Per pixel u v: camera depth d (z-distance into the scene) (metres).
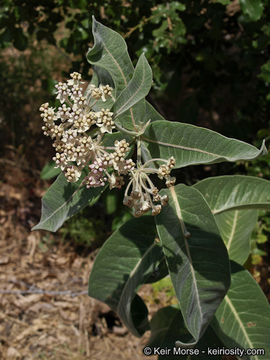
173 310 0.52
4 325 0.73
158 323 0.52
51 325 0.73
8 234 0.87
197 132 0.31
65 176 0.30
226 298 0.39
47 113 0.29
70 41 0.65
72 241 0.86
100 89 0.31
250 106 0.76
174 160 0.30
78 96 0.30
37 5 0.67
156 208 0.30
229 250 0.47
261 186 0.37
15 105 0.97
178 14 0.67
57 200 0.33
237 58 0.88
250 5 0.62
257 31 0.66
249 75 0.77
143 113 0.34
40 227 0.33
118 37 0.32
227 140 0.30
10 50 1.05
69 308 0.75
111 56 0.32
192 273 0.32
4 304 0.76
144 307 0.49
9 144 0.99
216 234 0.32
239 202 0.37
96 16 0.61
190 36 0.78
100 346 0.71
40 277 0.80
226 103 0.89
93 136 0.32
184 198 0.33
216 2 0.67
